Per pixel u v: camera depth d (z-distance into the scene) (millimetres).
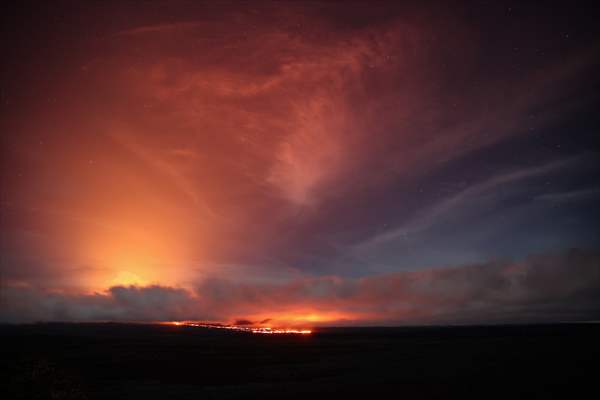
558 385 25875
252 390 25812
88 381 29219
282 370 34812
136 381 29516
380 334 108875
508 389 24828
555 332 102938
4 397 22750
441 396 23219
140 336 92562
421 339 81750
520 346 55906
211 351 52625
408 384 26828
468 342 68000
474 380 27938
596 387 25219
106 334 99438
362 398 23109
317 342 72375
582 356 41844
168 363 39562
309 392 24875
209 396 24156
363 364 38219
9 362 36562
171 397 24031
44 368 31828
